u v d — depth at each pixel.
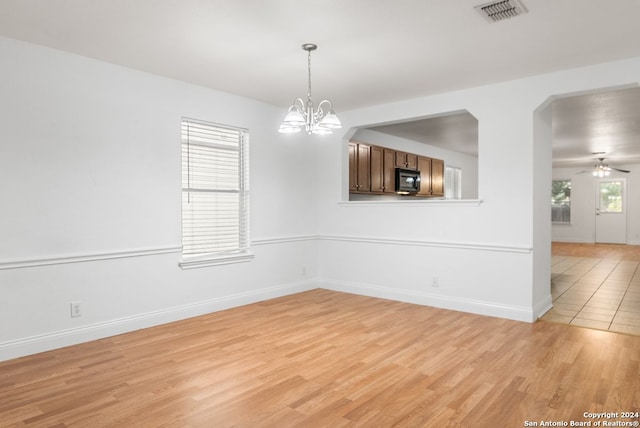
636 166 11.15
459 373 2.72
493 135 4.05
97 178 3.42
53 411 2.23
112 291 3.51
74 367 2.83
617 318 4.00
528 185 3.86
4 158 2.95
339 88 4.18
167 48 3.13
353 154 5.57
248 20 2.64
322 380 2.62
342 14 2.54
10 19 2.64
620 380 2.59
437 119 5.57
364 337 3.46
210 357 3.02
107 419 2.15
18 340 3.02
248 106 4.59
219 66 3.54
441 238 4.43
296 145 5.18
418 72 3.67
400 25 2.70
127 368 2.82
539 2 2.38
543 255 4.23
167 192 3.89
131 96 3.62
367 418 2.16
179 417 2.17
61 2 2.40
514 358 2.98
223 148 4.43
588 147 7.98
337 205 5.29
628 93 4.26
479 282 4.17
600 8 2.46
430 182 7.62
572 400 2.34
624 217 11.36
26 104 3.04
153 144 3.78
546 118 4.27
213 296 4.28
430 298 4.50
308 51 3.17
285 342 3.35
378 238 4.91
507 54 3.23
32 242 3.08
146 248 3.72
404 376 2.68
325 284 5.44
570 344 3.27
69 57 3.24
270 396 2.41
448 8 2.46
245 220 4.64
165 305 3.88
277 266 4.96
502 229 4.02
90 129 3.38
